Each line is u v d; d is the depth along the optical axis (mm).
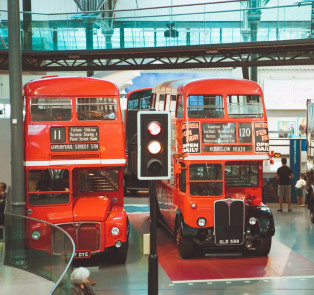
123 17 25625
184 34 25047
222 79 15297
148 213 21906
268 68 42375
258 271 13555
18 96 13742
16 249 13352
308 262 14414
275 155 15211
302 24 23266
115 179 14852
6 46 24938
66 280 8492
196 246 16172
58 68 26766
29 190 14031
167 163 9133
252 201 15727
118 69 26578
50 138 14102
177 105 15891
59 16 25953
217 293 11820
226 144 14984
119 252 14070
